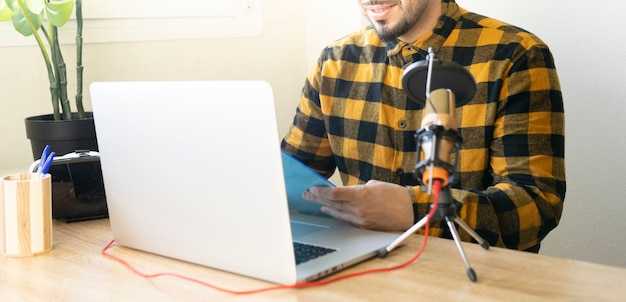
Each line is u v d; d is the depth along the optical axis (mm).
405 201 1229
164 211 1128
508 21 2100
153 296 976
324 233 1207
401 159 1624
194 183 1058
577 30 1983
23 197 1184
